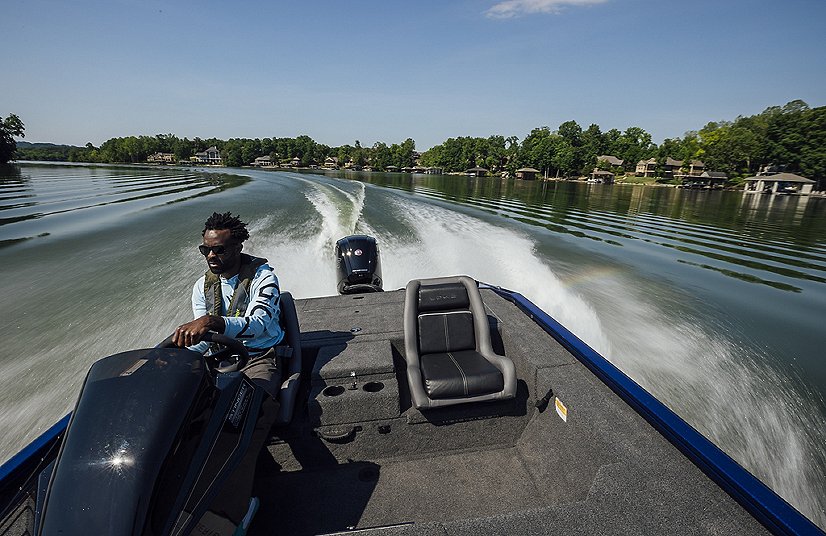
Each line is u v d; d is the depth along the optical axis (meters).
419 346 2.93
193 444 1.47
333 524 2.12
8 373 4.47
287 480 2.42
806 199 43.56
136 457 1.28
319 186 29.77
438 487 2.35
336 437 2.40
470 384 2.53
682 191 54.34
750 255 12.36
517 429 2.70
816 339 5.84
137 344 5.14
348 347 2.87
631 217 21.09
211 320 1.94
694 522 1.50
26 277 7.59
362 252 5.43
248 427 1.78
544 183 67.38
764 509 1.46
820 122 60.03
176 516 1.31
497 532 1.49
